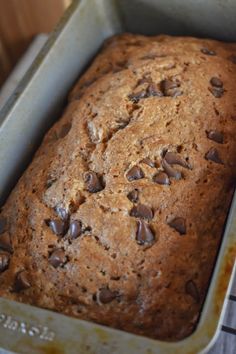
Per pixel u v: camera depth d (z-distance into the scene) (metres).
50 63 0.37
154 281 0.30
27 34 0.50
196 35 0.42
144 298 0.30
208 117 0.35
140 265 0.30
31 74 0.36
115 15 0.42
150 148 0.33
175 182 0.32
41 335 0.27
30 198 0.34
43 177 0.34
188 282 0.30
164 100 0.35
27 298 0.31
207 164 0.33
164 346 0.26
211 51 0.39
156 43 0.40
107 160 0.33
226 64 0.38
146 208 0.31
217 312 0.26
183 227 0.31
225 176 0.33
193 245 0.31
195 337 0.26
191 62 0.37
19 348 0.26
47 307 0.30
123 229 0.31
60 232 0.32
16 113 0.35
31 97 0.36
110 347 0.26
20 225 0.33
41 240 0.32
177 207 0.32
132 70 0.37
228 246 0.28
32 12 0.49
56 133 0.36
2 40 0.47
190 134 0.34
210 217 0.32
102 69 0.40
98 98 0.37
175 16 0.41
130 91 0.36
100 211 0.32
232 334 0.31
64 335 0.27
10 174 0.36
